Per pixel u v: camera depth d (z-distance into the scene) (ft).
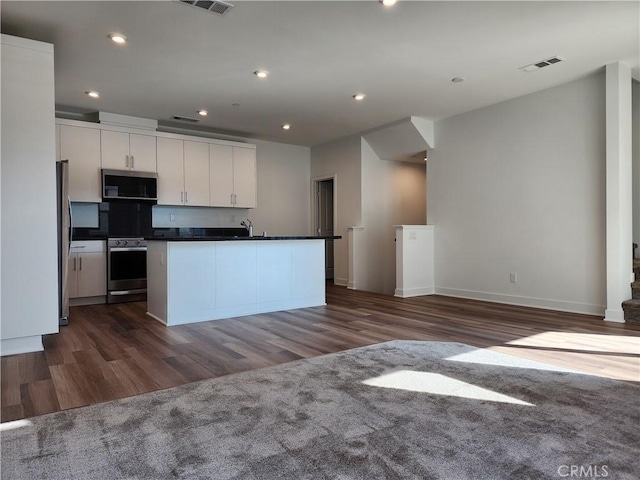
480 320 14.02
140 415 6.68
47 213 10.38
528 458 5.36
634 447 5.63
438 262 20.30
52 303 10.44
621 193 13.55
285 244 16.14
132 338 11.69
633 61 13.34
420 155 22.24
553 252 15.83
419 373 8.59
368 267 23.20
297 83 15.08
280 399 7.28
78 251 17.11
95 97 16.48
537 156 16.22
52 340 11.48
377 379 8.25
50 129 10.42
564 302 15.55
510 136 17.12
